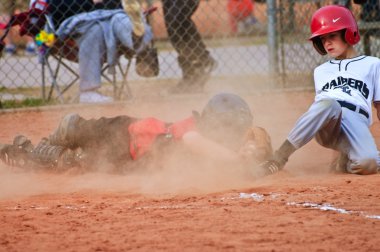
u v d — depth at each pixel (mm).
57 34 22594
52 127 19688
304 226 8844
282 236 8414
